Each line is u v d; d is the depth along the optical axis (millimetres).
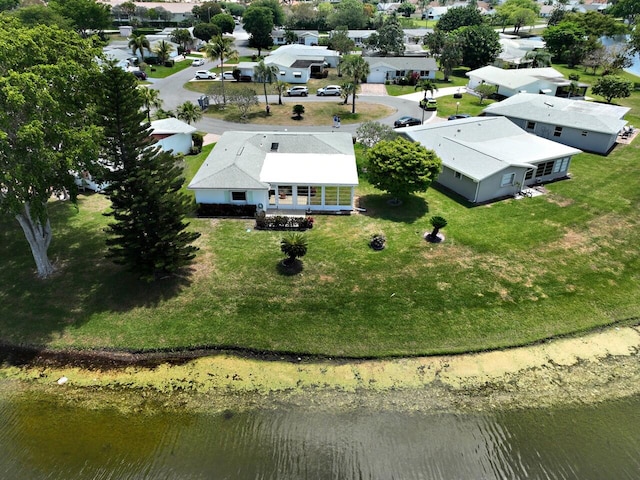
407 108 61375
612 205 34438
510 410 19484
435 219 29656
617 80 58469
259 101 64000
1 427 18531
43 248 25828
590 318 24031
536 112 49938
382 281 26062
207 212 32938
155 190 23859
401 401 19750
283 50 84438
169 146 42656
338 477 16688
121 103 22641
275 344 22156
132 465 17078
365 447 17812
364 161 40969
